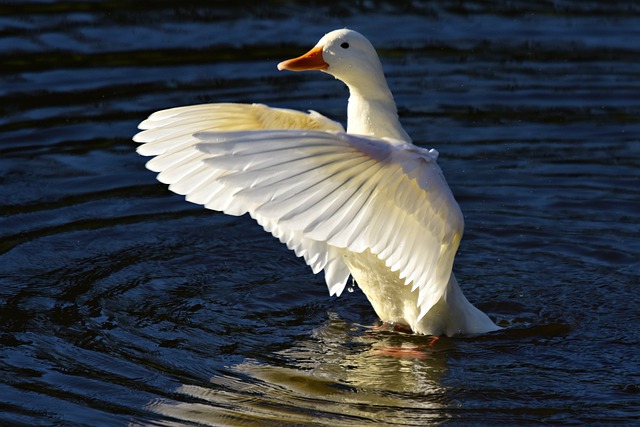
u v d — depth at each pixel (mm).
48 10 20375
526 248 12594
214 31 19500
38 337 9977
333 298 11406
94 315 10539
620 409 8797
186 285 11453
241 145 8062
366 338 10391
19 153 14797
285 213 8164
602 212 13422
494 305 11195
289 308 11086
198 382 9172
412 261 9281
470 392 9117
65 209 13234
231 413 8617
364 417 8602
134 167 14539
